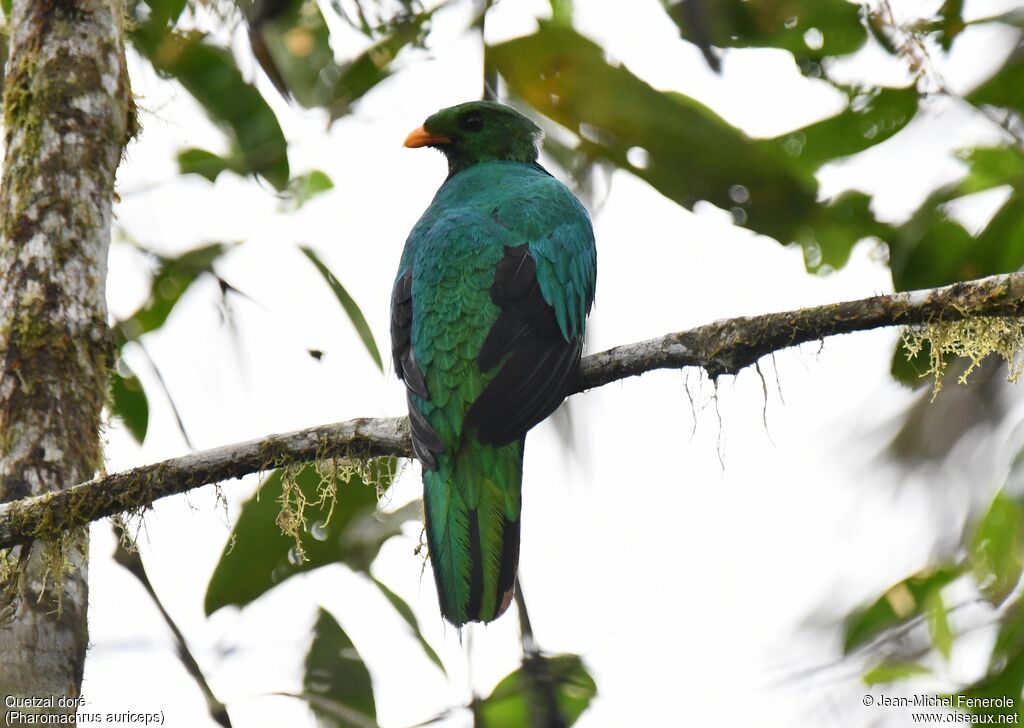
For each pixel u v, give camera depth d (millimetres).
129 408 12922
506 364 10156
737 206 13234
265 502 12117
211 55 12945
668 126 12859
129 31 12898
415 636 12125
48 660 9227
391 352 10945
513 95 13195
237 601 12172
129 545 10141
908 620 12000
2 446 9633
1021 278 8766
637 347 9875
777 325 9227
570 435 11633
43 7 10578
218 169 13156
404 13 12930
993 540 11500
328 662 12133
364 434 10062
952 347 9414
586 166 13305
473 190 12094
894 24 13000
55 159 10266
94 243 10250
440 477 9953
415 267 10930
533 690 11508
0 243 10141
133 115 11391
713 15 13062
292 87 12930
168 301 13211
